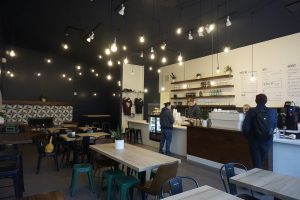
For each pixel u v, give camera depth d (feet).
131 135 27.37
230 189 7.70
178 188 6.18
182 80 31.04
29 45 28.14
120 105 32.40
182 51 25.20
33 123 29.68
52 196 6.09
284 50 20.15
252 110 11.58
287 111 18.02
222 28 18.03
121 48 25.63
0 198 10.35
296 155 12.16
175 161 8.68
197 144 17.58
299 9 14.20
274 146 13.05
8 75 28.91
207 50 24.97
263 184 6.12
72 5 15.74
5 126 17.90
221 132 15.57
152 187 7.84
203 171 15.06
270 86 21.17
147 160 8.86
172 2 14.35
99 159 12.70
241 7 14.75
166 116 19.42
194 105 21.98
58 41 25.07
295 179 6.56
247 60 23.22
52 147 15.30
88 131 21.04
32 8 16.47
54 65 33.24
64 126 25.12
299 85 19.08
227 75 24.50
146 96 34.24
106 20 17.98
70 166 16.33
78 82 36.40
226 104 25.17
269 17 15.83
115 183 9.88
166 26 18.76
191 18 16.96
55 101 32.94
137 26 18.95
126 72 32.76
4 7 16.35
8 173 8.38
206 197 5.27
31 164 16.89
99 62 36.01
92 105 38.09
